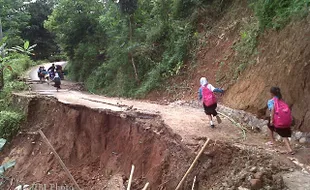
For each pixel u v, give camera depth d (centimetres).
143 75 1881
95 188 1027
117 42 2131
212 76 1375
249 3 1405
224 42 1443
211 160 714
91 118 1276
